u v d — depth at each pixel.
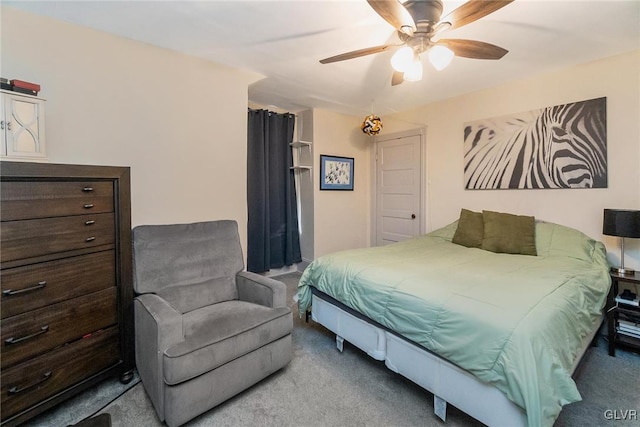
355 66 2.70
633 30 2.08
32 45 1.83
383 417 1.57
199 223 2.34
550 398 1.15
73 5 1.78
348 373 1.96
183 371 1.42
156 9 1.83
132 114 2.23
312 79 3.01
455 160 3.59
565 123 2.74
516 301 1.46
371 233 4.70
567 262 2.27
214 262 2.27
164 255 2.05
